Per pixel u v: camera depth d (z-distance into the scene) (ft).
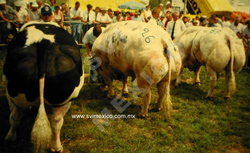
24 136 11.55
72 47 9.56
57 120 9.60
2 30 27.43
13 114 10.28
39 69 8.18
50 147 10.34
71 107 15.65
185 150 11.27
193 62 20.26
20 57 8.30
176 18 24.91
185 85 21.59
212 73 17.49
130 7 50.29
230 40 16.28
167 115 13.79
